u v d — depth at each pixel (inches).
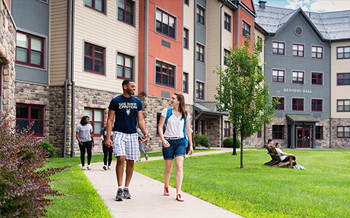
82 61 642.8
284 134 1478.8
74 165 428.8
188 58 967.0
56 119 619.5
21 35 588.4
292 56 1510.8
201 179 311.9
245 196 232.1
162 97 826.2
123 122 219.9
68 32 620.1
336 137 1517.0
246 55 463.2
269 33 1450.5
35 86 604.1
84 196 212.8
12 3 569.3
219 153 770.2
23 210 125.0
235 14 1160.8
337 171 442.9
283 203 211.3
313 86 1528.1
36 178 135.9
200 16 1067.9
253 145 1327.5
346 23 1603.1
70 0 622.8
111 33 711.1
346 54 1524.4
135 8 778.8
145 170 384.2
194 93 990.4
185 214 176.2
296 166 458.9
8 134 146.0
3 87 359.6
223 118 1103.0
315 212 187.6
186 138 228.7
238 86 448.1
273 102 450.0
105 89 692.7
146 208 189.0
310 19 1653.5
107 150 394.9
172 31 882.1
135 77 774.5
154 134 791.1
